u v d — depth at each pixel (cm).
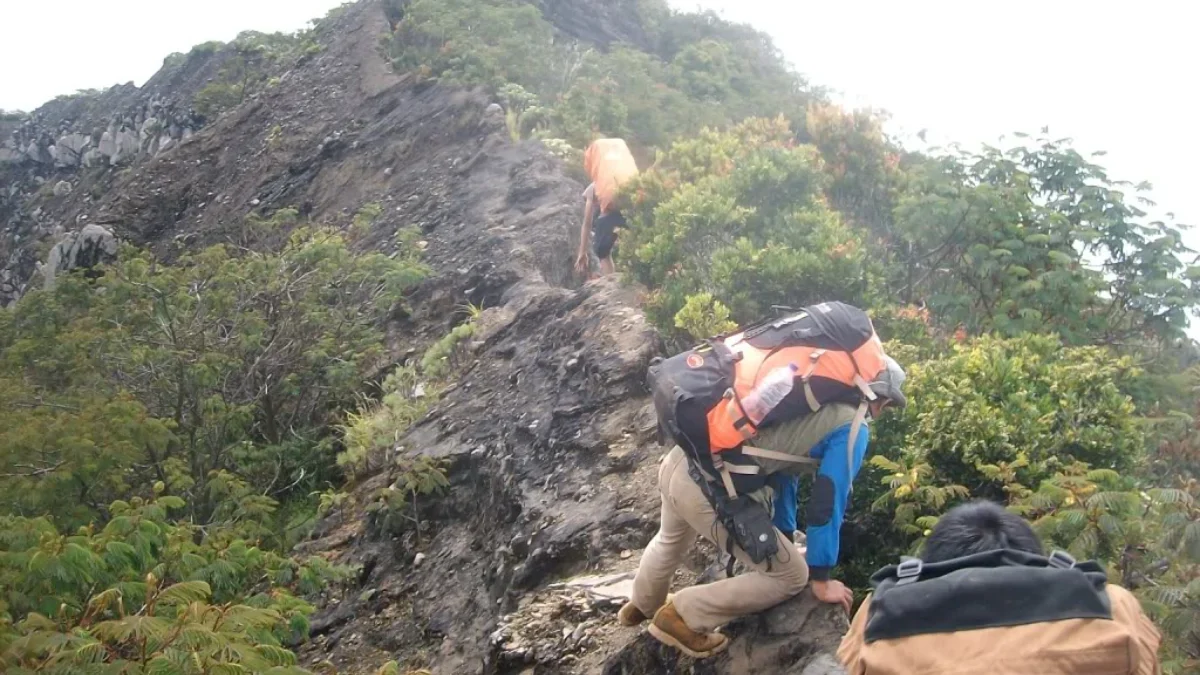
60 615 514
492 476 839
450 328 1288
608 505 695
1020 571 276
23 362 1231
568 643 579
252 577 765
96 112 4716
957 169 951
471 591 771
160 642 466
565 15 2638
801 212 870
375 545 891
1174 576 452
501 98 1975
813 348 425
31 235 4156
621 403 788
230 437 1155
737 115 2100
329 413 1223
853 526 577
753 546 423
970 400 576
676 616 457
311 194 2162
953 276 916
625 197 1084
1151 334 892
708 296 768
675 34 2711
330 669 771
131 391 1116
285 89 2783
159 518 681
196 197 2569
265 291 1284
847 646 300
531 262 1336
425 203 1725
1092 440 568
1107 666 260
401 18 2964
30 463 920
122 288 1259
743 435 421
